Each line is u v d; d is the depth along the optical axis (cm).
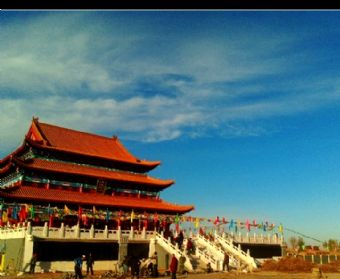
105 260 4662
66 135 6762
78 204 5203
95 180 5872
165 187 6712
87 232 4412
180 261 4162
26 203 4838
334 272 4647
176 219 5122
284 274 4156
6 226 4634
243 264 4900
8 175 5875
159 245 4897
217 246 5288
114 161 6444
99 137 7444
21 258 3878
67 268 4209
